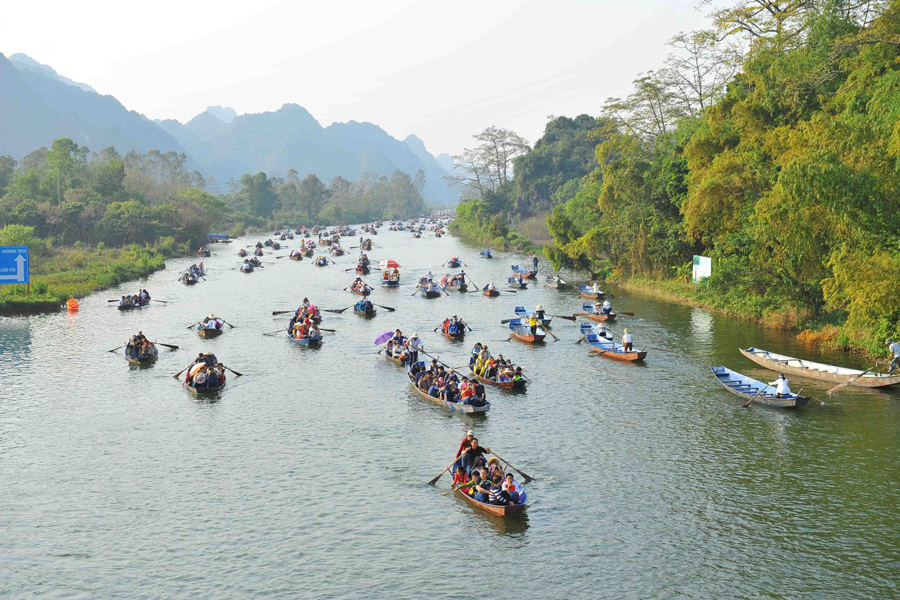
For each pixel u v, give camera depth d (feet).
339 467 96.78
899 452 98.58
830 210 134.72
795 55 187.73
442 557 73.31
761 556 72.79
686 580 68.69
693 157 217.15
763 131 196.44
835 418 112.98
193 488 90.27
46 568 71.41
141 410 122.01
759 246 184.03
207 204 566.77
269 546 75.61
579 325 196.34
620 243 282.15
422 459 99.45
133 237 435.53
